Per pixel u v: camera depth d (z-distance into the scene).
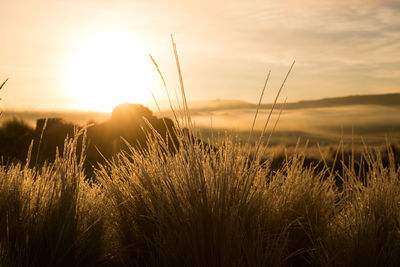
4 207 2.53
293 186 2.82
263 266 2.14
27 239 2.33
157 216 2.44
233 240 2.21
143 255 2.55
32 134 9.36
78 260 2.44
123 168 3.00
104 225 2.68
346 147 11.18
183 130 2.44
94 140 8.79
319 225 2.65
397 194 2.69
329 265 2.36
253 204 2.45
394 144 10.50
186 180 2.35
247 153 2.50
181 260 2.26
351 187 2.88
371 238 2.35
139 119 9.45
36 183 2.79
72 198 2.50
